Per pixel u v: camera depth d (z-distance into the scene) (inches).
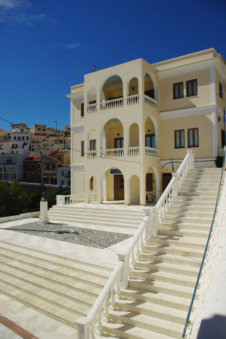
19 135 3757.4
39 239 533.0
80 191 1051.9
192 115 812.6
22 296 358.9
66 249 455.5
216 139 768.3
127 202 808.3
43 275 387.5
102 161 873.5
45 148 3496.6
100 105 890.7
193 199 468.4
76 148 1074.7
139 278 313.7
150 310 262.2
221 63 796.6
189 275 300.4
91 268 377.1
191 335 176.2
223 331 134.1
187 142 820.6
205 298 175.6
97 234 555.8
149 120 914.7
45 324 301.6
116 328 253.6
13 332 286.4
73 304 321.4
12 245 510.3
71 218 728.3
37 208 1555.1
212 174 547.8
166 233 393.1
